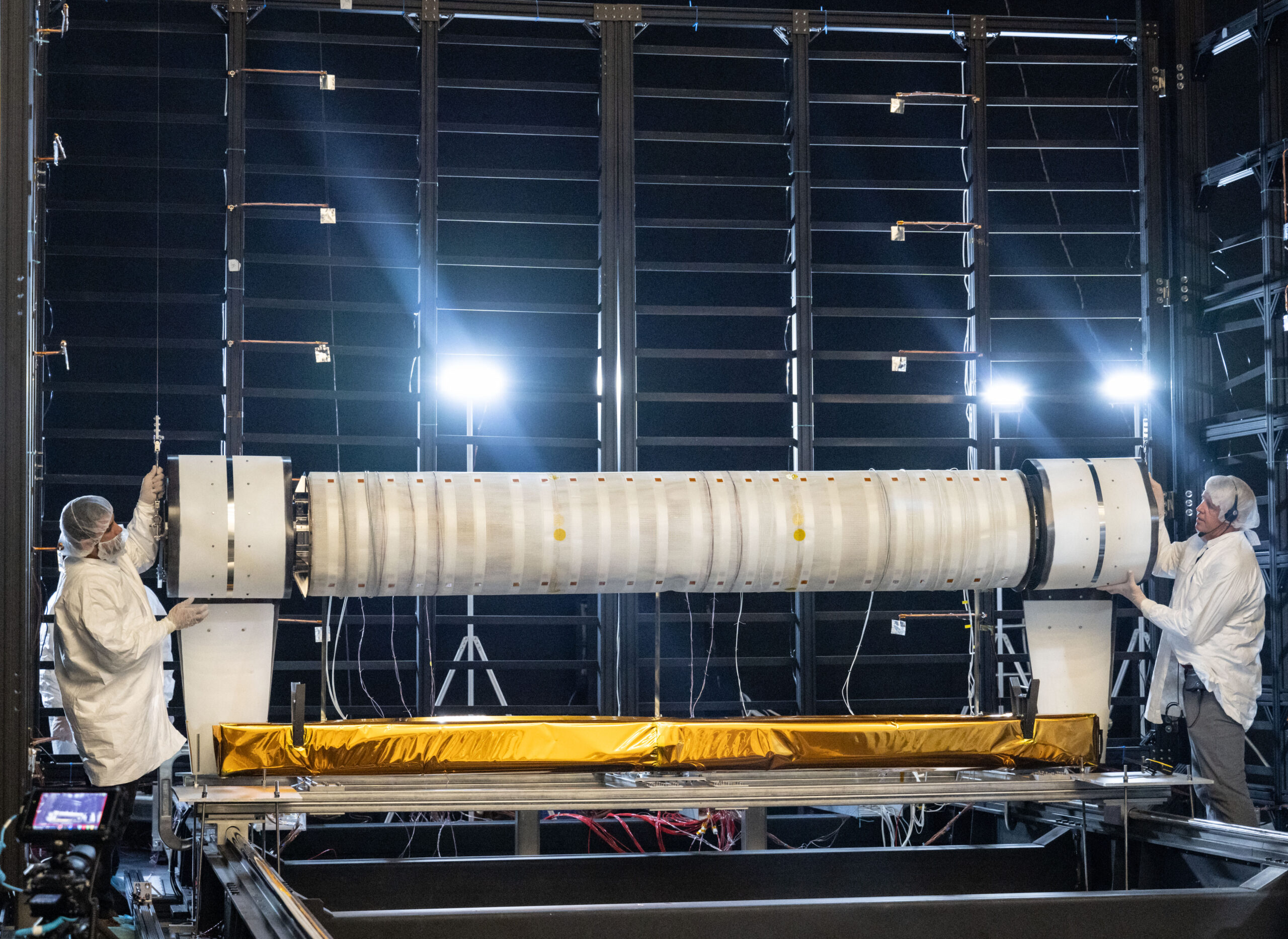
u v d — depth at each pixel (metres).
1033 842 5.09
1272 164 6.18
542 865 4.65
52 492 6.02
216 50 6.21
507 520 4.71
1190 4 6.68
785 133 6.55
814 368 6.66
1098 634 5.28
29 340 5.30
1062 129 6.84
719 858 4.77
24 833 2.81
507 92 6.42
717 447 6.56
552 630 6.44
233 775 4.45
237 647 4.72
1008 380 6.75
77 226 6.08
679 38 6.54
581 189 6.49
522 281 6.46
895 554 4.96
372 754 4.52
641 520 4.79
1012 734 4.94
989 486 5.06
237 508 4.49
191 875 4.96
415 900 4.56
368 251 6.30
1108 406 6.82
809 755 4.80
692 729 4.74
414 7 6.16
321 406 6.25
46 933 2.79
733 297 6.59
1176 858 4.62
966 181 6.64
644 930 3.67
